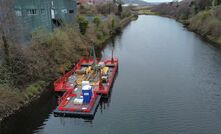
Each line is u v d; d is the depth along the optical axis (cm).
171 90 3045
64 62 3703
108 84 2988
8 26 2844
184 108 2581
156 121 2336
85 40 5088
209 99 2784
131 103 2708
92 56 4431
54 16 4662
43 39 3512
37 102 2689
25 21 3538
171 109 2562
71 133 2161
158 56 4728
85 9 9825
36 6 3888
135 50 5297
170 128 2217
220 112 2492
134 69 3909
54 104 2678
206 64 4103
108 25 7369
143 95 2906
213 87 3120
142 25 10119
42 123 2317
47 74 3216
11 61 2758
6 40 2720
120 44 6016
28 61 2931
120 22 9662
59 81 3030
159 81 3356
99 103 2672
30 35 3600
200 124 2281
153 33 7788
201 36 6975
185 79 3419
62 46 3772
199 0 10312
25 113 2469
